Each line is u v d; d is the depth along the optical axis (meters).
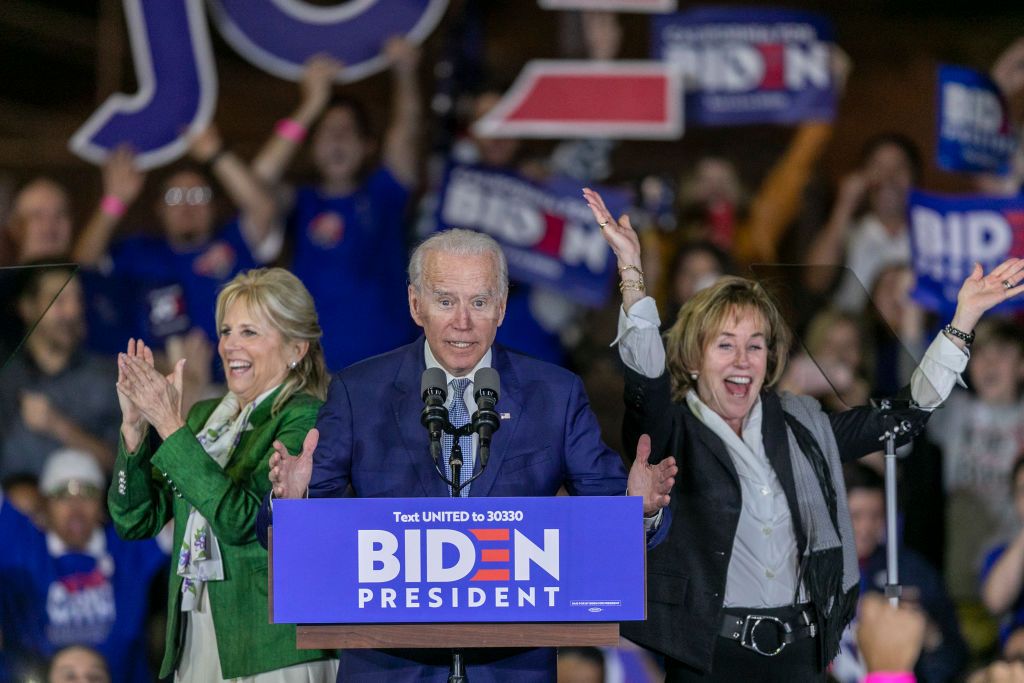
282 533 9.64
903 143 24.31
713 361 12.55
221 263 23.61
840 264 24.17
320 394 12.85
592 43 24.53
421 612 9.63
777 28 24.52
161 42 23.91
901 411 12.99
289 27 24.03
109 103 23.88
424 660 10.64
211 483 11.50
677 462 12.40
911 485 20.16
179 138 23.92
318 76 24.09
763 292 12.87
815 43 24.52
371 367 11.16
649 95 24.52
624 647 18.00
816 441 12.70
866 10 24.50
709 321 12.60
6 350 20.69
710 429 12.47
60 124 23.78
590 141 24.52
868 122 24.52
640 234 24.17
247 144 24.03
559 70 24.52
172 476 11.55
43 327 21.19
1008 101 24.34
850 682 16.55
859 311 21.31
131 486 12.17
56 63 23.83
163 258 23.55
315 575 9.63
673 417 12.38
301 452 11.41
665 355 12.16
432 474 10.64
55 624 18.36
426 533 9.66
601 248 24.30
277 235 23.88
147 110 23.92
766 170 24.52
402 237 24.20
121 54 23.97
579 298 24.22
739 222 24.36
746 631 11.91
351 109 24.09
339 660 11.49
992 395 20.86
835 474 12.62
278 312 12.57
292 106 24.09
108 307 22.88
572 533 9.66
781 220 24.36
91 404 21.22
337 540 9.65
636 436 12.08
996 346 20.89
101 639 18.45
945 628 18.16
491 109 24.41
